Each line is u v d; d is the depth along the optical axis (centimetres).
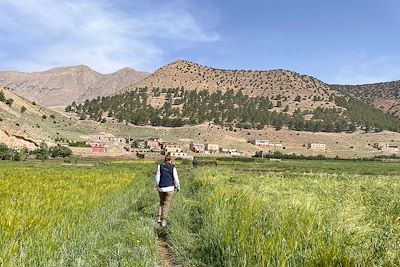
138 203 1842
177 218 1379
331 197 1524
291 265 684
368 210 1192
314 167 9950
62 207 1275
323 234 729
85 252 895
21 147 14738
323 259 623
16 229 871
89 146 18325
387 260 614
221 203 1277
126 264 826
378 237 736
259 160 14688
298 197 1143
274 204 1081
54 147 14550
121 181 2892
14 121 17762
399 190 2033
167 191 1421
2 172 3597
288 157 18200
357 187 2048
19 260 705
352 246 662
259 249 749
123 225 1228
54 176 3150
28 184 2142
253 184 1977
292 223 816
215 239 962
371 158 18288
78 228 1050
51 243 852
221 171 3662
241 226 908
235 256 823
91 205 1441
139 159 15112
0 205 1155
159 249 1078
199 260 918
